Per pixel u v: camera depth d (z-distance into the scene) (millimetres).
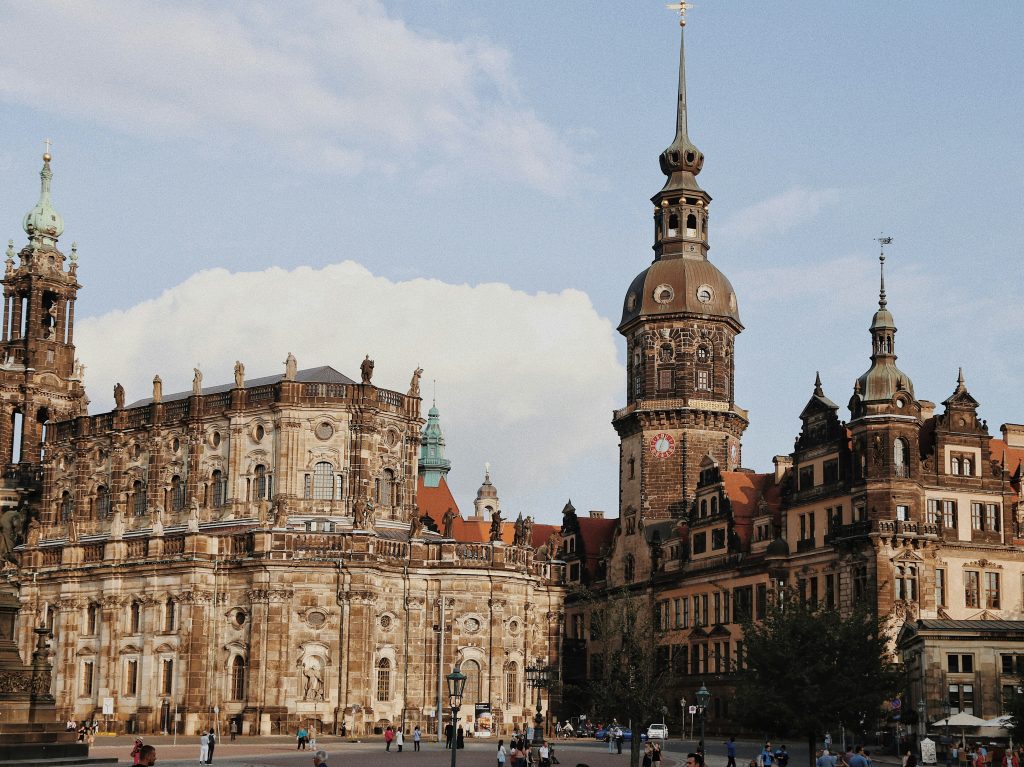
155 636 127938
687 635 148000
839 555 124250
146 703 127000
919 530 119500
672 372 162250
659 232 169125
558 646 143000
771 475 148375
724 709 139375
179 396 155750
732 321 164250
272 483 134875
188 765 83312
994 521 124188
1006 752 85000
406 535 137125
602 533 178250
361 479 134625
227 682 125062
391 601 129000
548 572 142625
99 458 148625
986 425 125750
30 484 158250
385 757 94688
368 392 136250
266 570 123938
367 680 125125
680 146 169125
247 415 137375
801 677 82438
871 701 82562
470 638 130625
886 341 124125
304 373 148500
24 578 139125
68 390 163875
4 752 71188
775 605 95500
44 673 76312
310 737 115688
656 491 160750
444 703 128875
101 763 73125
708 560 146625
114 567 131375
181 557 126750
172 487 142375
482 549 132500
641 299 164750
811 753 83812
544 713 136750
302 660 123125
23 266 163875
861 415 122688
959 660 107312
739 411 163250
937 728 104562
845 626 84750
